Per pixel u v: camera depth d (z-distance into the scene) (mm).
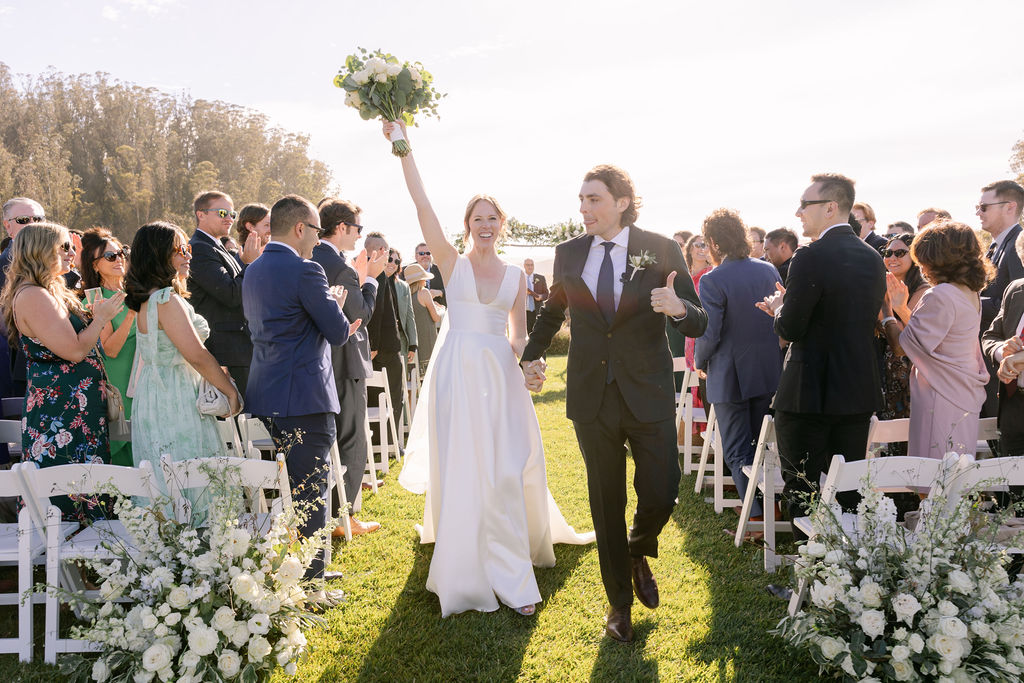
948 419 3377
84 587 3396
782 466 3586
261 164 72062
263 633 2473
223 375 3400
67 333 3307
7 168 48812
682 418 5996
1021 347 3164
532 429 3740
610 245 3164
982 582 2477
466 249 3682
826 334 3324
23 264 3316
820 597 2521
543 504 3783
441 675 2844
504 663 2932
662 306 2826
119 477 2812
